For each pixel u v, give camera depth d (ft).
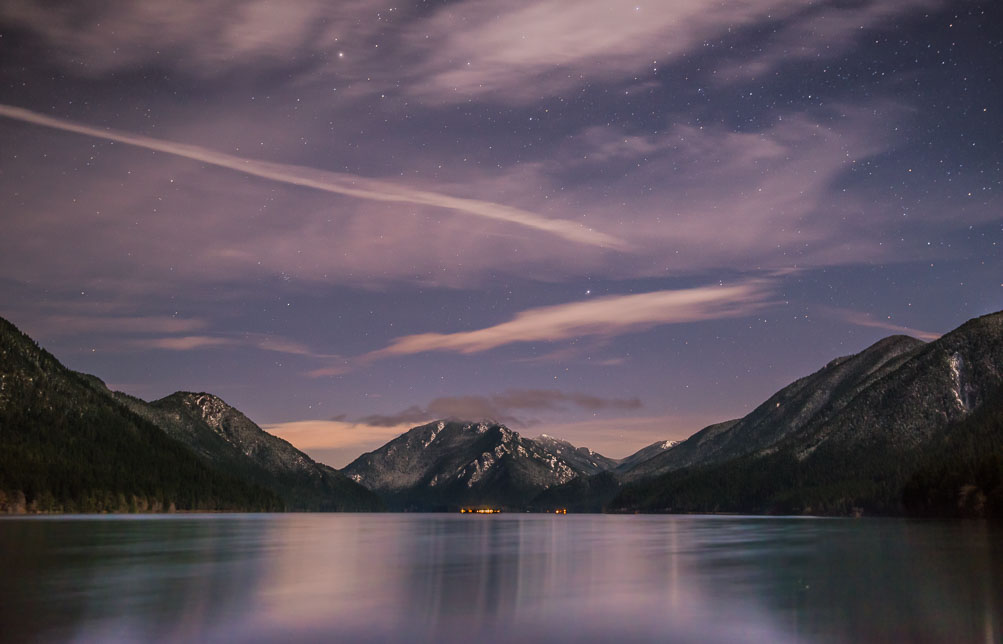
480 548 405.80
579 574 261.03
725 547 403.54
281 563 293.84
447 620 166.71
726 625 161.89
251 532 556.51
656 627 159.94
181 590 211.00
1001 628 157.79
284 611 177.06
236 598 197.06
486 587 222.69
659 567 286.66
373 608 181.88
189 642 143.23
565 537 545.03
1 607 181.88
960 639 146.92
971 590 211.41
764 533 570.46
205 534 501.97
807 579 241.55
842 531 562.25
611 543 455.63
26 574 247.91
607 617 171.42
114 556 311.27
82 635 149.59
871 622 164.86
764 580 240.32
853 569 269.44
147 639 146.00
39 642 143.84
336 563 297.53
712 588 221.05
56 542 383.04
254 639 146.00
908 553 333.01
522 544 447.42
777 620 167.43
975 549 351.25
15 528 519.19
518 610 180.34
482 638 148.15
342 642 143.74
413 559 321.52
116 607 181.78
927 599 195.52
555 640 146.72
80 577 240.12
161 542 400.26
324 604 187.73
